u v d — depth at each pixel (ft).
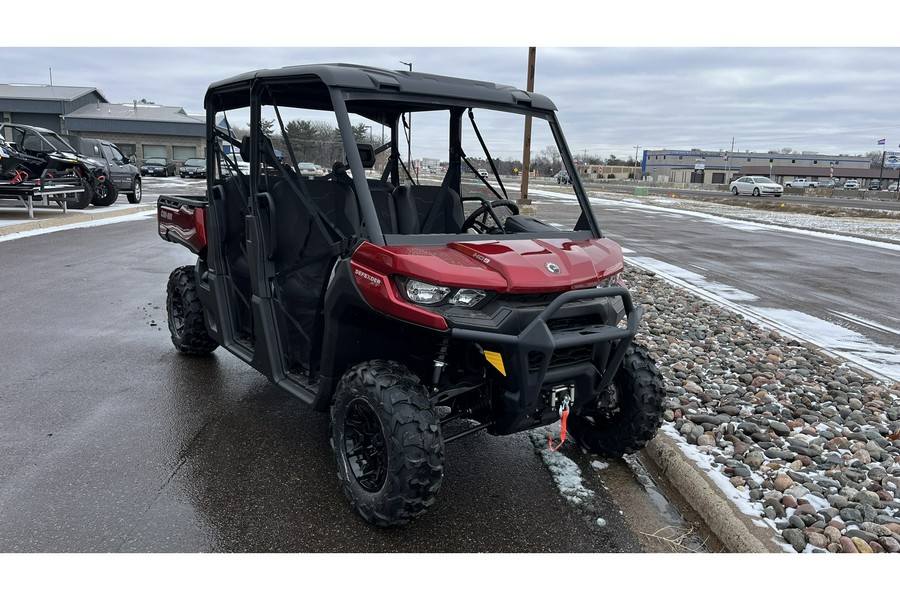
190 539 9.88
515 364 9.74
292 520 10.53
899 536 10.46
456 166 14.28
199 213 15.98
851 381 18.30
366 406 10.40
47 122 166.40
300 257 13.00
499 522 10.84
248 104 14.30
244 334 15.60
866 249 48.60
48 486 11.25
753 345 21.59
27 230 44.42
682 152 380.78
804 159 377.09
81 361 17.92
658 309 26.30
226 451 12.88
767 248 47.98
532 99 13.26
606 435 12.94
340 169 12.58
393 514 9.80
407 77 11.87
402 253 9.85
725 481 11.86
